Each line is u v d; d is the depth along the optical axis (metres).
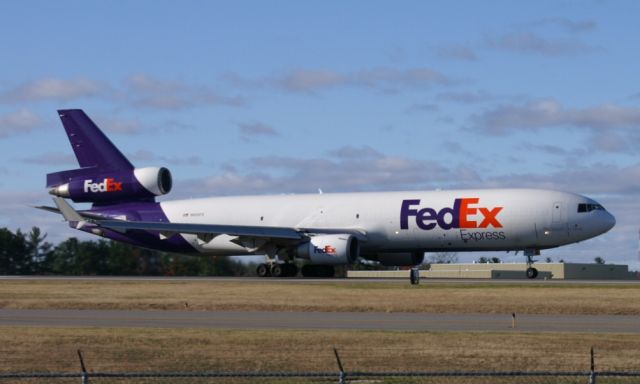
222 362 97.12
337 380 88.94
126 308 158.50
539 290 186.50
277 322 132.12
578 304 152.00
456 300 162.50
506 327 123.44
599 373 75.56
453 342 107.50
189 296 181.00
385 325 127.00
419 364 94.56
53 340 111.94
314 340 109.88
